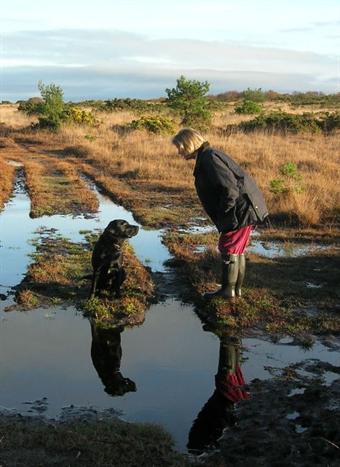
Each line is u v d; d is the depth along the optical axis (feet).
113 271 21.61
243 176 20.44
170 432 13.17
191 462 11.85
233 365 16.84
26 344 18.11
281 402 14.39
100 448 12.10
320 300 22.02
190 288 23.65
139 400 14.71
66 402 14.55
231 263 21.22
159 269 26.48
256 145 66.85
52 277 24.07
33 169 55.67
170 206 40.70
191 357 17.44
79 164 60.44
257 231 33.50
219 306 20.95
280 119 86.99
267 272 25.35
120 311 20.76
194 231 34.01
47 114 108.47
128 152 63.72
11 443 12.21
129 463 11.65
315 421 13.29
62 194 44.73
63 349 17.85
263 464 11.71
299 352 17.83
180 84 106.32
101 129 91.71
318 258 27.89
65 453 11.93
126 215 38.47
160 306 22.00
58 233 32.81
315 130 83.66
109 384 15.57
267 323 20.01
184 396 14.96
